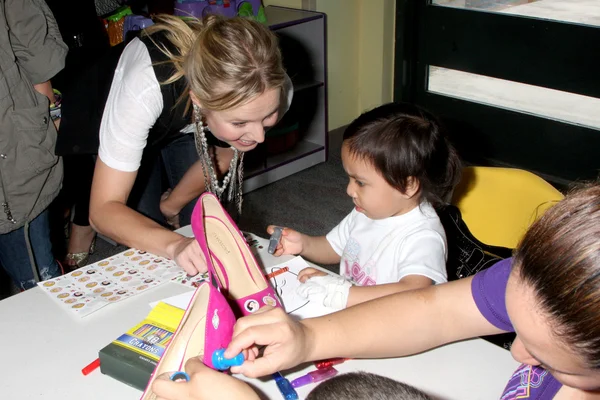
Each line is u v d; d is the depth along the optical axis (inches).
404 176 43.6
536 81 115.7
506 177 54.2
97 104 54.9
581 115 113.4
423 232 45.5
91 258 95.3
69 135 56.6
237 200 61.0
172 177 70.7
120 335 36.7
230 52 37.6
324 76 123.3
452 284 34.7
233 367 29.7
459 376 33.3
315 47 120.9
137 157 47.0
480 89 127.0
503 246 55.3
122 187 47.5
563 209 20.0
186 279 42.7
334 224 106.5
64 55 67.4
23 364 34.4
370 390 18.2
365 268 48.9
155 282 42.4
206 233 40.0
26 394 32.1
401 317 33.7
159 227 46.9
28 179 64.9
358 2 133.5
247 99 38.0
